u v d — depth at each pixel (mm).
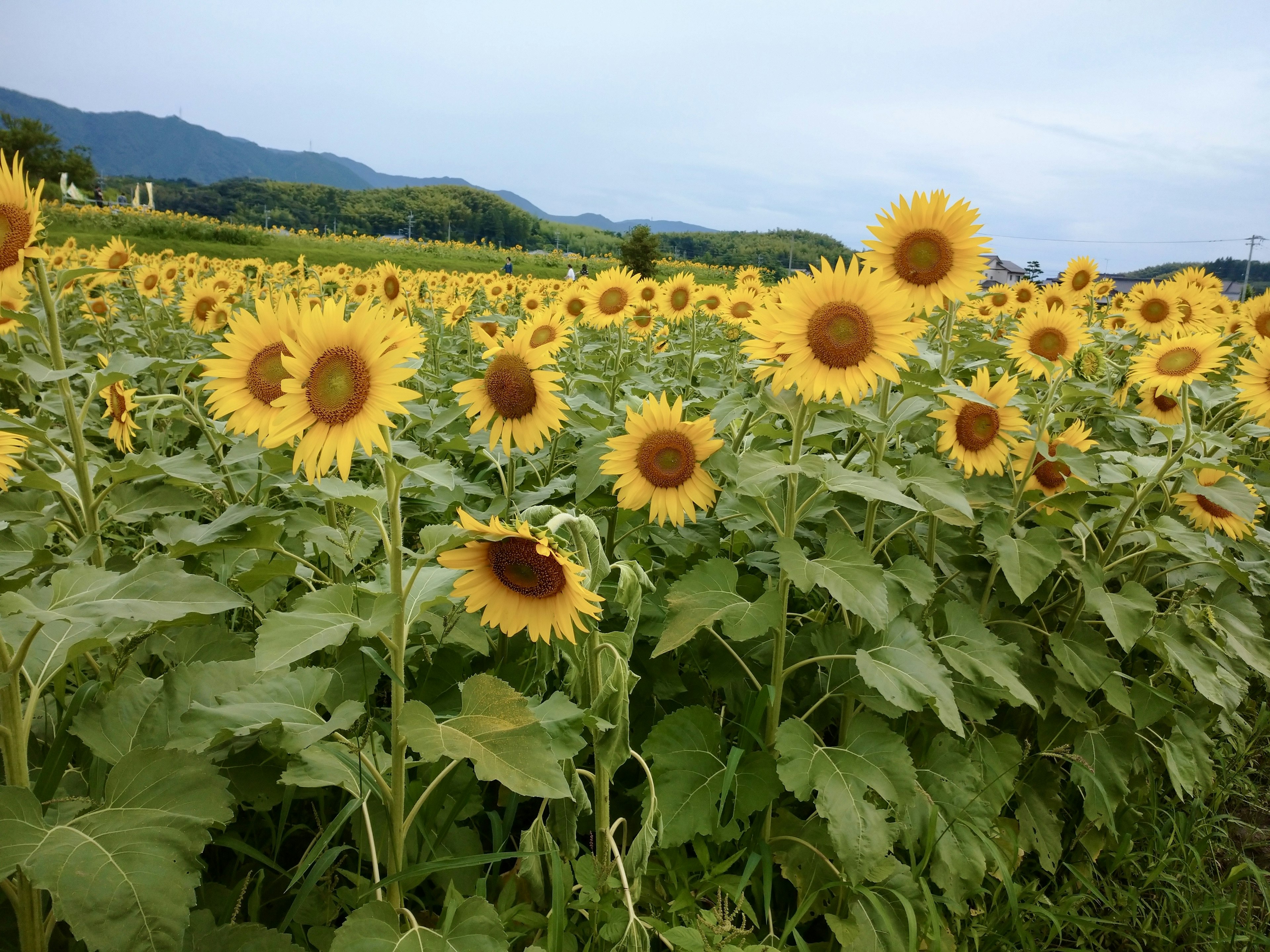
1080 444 4211
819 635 3084
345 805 2557
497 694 2020
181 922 1538
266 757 2406
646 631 3281
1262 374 4578
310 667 2469
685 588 2883
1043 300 9742
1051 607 3910
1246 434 5039
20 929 1862
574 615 2135
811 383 3008
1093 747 3475
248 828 2580
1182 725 3707
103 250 8914
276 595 3365
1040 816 3387
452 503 3795
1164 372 4363
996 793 3117
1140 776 3803
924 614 3346
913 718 3291
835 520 3840
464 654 3209
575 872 2480
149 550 3248
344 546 2930
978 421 3824
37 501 2986
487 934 1911
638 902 2666
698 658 3461
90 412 5613
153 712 2135
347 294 9906
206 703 2176
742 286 9766
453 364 7906
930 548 3705
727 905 2521
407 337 2080
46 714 2383
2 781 2105
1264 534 4414
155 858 1590
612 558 3730
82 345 7172
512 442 3680
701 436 3242
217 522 2621
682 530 3756
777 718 2932
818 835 2895
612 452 3541
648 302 7750
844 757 2697
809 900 2693
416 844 2496
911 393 3434
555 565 2045
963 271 3588
